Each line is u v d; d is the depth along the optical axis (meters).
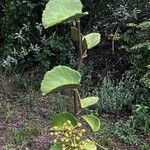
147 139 4.76
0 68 6.25
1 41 6.71
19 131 4.77
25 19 6.39
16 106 5.46
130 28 6.25
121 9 6.21
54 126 2.11
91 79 6.05
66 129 2.04
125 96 5.38
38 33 6.39
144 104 5.31
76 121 2.15
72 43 6.28
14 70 6.26
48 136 4.73
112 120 5.16
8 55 6.32
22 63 6.36
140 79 5.31
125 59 6.14
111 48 6.39
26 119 5.14
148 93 5.43
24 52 6.16
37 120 5.11
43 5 6.30
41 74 6.23
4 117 5.15
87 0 6.48
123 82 5.73
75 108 2.22
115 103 5.32
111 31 6.40
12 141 4.62
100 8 6.51
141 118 4.94
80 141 2.09
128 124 4.88
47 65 6.21
